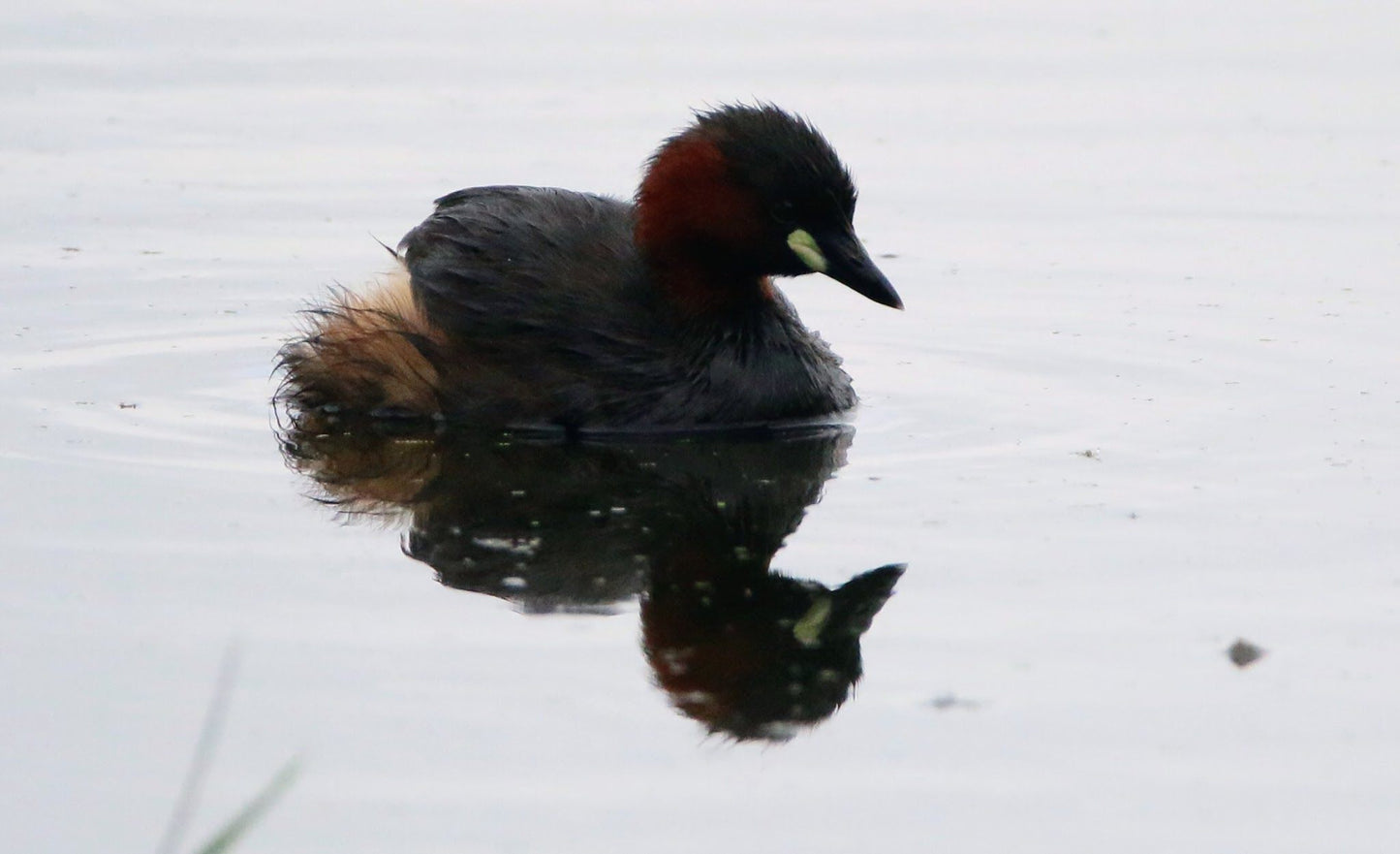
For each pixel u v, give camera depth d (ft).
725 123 46.85
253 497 41.06
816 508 40.57
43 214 61.82
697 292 46.60
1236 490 40.88
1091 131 68.90
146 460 43.27
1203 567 36.83
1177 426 45.47
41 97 70.90
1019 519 39.55
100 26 77.46
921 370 50.98
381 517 40.09
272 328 54.03
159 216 61.98
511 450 44.88
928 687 32.48
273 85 72.33
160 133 68.28
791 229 46.14
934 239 61.00
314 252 59.16
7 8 78.74
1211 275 57.31
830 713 31.63
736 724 31.19
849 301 57.31
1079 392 48.57
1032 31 78.23
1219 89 72.59
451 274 47.01
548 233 47.73
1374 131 68.39
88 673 32.42
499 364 46.21
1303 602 35.17
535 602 35.81
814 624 34.81
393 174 64.59
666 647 33.91
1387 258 58.08
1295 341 51.57
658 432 46.14
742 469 43.32
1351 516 39.17
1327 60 75.00
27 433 44.96
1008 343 52.75
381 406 47.21
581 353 46.11
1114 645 33.73
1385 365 49.42
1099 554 37.50
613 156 65.26
